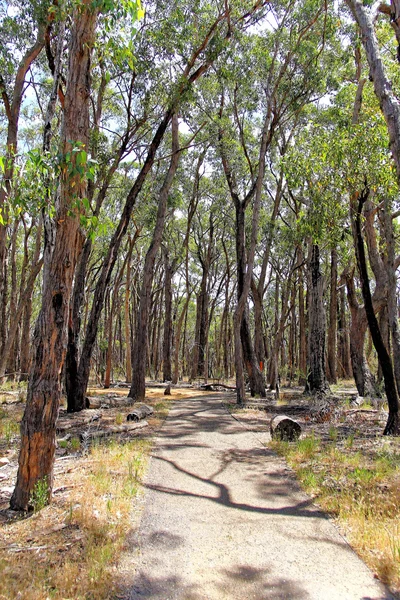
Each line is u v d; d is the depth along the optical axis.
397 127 5.62
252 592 3.67
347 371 34.12
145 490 6.04
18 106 13.34
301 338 29.58
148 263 16.81
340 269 29.72
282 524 4.99
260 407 14.75
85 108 5.62
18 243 31.80
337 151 9.07
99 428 10.33
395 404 9.78
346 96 15.26
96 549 4.17
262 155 15.78
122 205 25.45
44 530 4.61
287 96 18.19
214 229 36.19
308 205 12.29
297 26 16.17
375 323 9.89
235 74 15.62
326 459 7.48
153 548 4.38
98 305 13.68
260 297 20.94
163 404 15.84
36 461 5.27
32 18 11.74
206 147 22.91
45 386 5.33
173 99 13.31
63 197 5.38
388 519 4.93
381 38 12.25
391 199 10.95
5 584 3.54
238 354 15.74
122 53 6.06
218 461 7.68
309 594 3.65
